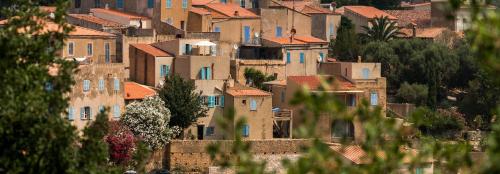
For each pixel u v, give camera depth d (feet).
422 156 296.92
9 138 417.28
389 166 282.15
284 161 279.69
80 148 433.89
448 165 296.92
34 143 418.10
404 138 310.45
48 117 420.36
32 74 426.51
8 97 418.10
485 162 268.82
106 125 438.81
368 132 281.95
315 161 275.39
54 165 418.92
